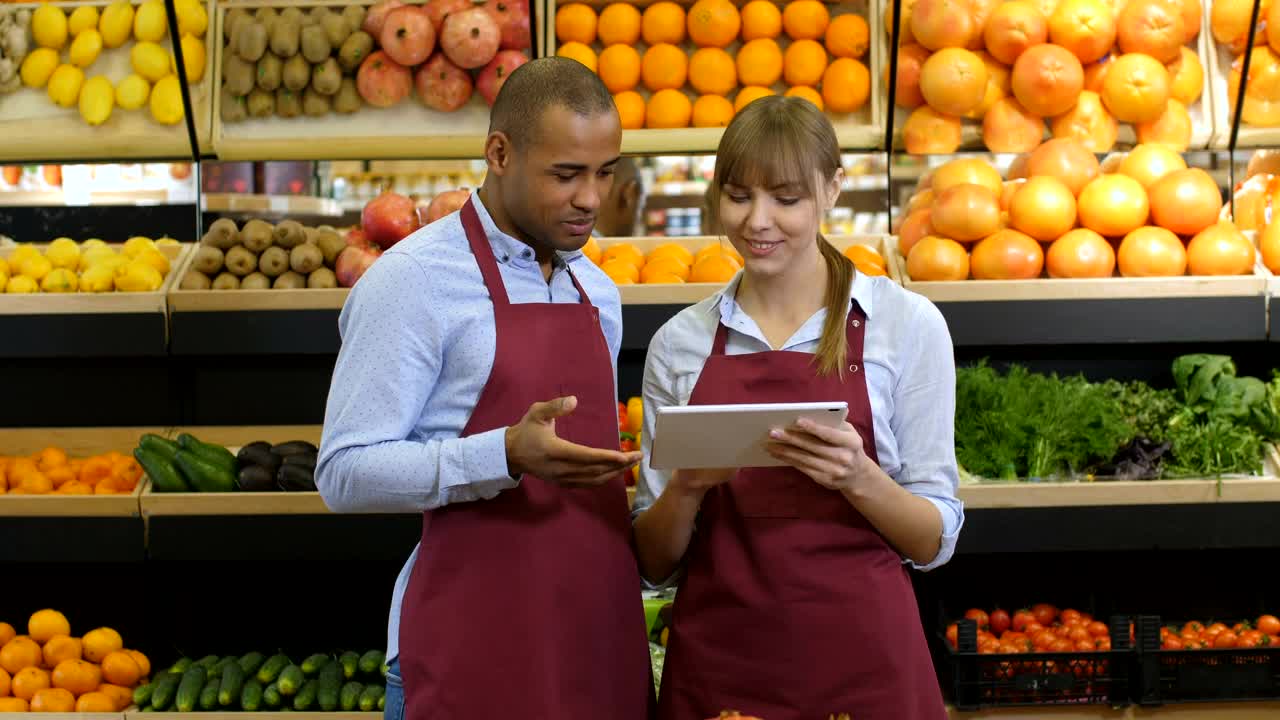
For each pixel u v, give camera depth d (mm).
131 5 3586
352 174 3523
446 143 3572
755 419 1586
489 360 1750
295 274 3320
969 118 3535
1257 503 2982
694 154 3643
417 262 1734
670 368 1967
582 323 1808
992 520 2982
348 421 1707
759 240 1791
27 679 3061
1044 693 2932
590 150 1675
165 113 3561
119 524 3111
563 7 3643
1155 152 3395
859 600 1812
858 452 1694
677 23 3629
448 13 3484
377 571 3492
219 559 3094
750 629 1837
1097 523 2977
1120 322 3180
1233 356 3568
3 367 3648
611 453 1601
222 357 3637
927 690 1850
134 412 3656
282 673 3057
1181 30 3469
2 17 3582
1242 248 3219
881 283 1922
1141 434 3158
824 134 1776
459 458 1649
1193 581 3441
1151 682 2908
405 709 1770
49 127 3600
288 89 3549
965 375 3254
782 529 1839
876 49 3553
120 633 3508
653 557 1922
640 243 3551
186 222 3637
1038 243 3314
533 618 1719
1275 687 2930
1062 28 3439
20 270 3387
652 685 1962
